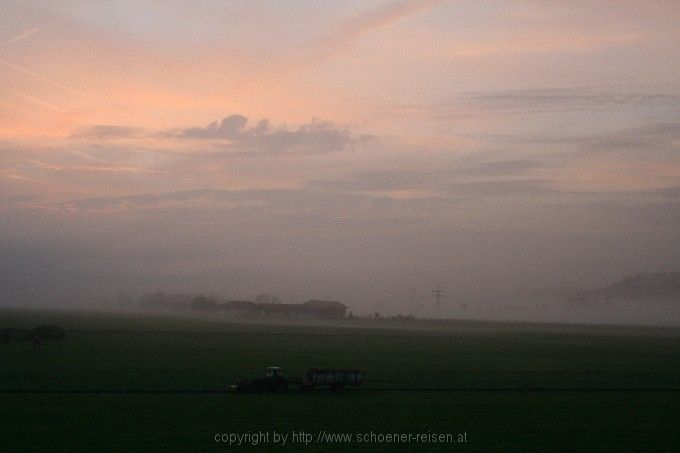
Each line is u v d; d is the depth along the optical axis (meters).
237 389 53.19
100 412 42.94
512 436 38.09
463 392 55.22
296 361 80.94
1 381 56.28
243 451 33.84
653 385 62.28
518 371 73.31
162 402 47.16
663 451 35.12
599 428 40.53
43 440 35.28
